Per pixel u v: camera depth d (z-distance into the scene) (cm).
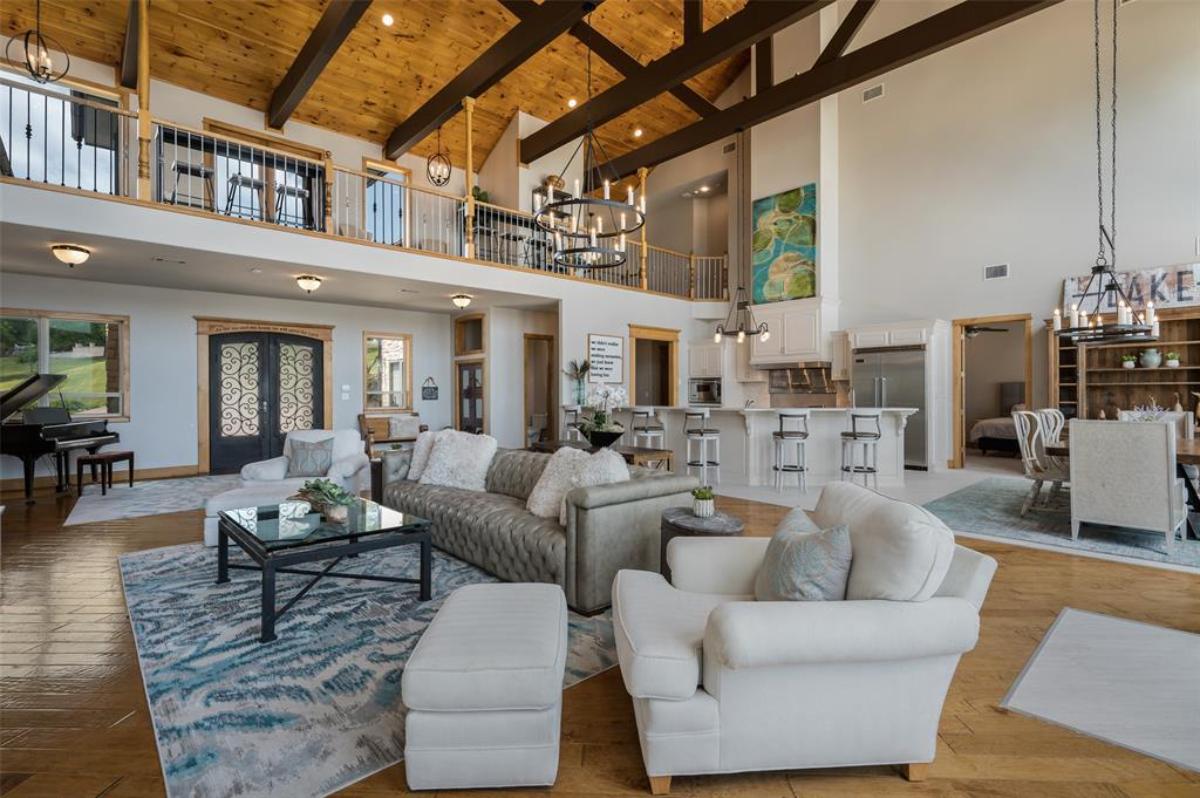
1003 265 750
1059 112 710
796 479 687
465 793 162
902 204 838
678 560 230
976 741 186
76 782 165
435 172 948
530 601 203
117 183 638
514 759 160
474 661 161
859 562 172
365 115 872
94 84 691
